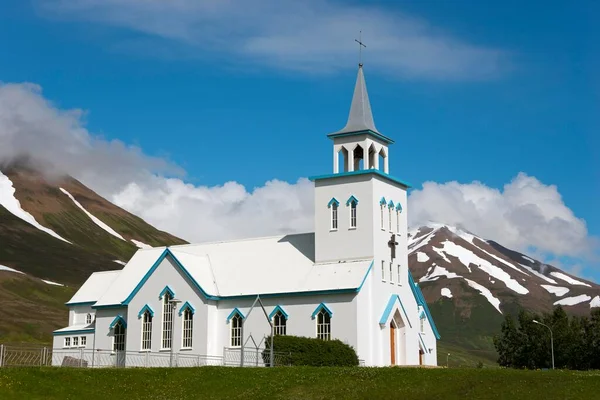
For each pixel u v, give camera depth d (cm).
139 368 7038
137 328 9794
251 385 6644
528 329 14175
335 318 8769
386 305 9144
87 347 10650
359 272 8912
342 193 9412
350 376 6781
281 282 9331
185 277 9588
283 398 6222
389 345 9069
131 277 10606
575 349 13488
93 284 11619
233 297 9400
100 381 6531
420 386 6359
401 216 9756
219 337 9438
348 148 9531
